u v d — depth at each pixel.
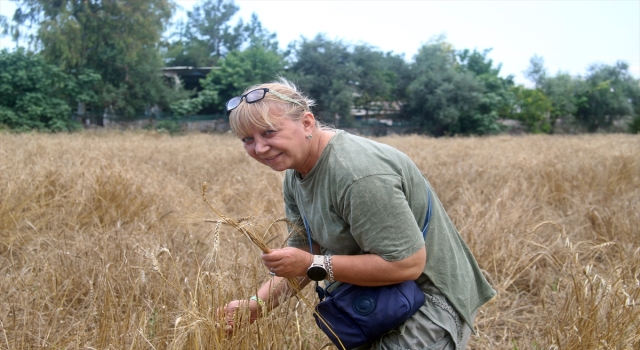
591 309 2.93
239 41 62.47
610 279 3.68
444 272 2.04
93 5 28.95
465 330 2.12
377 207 1.83
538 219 5.69
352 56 37.97
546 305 3.70
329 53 36.72
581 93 47.50
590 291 3.19
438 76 38.94
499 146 16.34
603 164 8.86
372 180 1.83
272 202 5.70
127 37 29.17
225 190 6.48
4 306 3.15
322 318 2.08
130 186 5.72
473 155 11.98
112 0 28.72
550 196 7.04
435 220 2.05
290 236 2.34
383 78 39.06
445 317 2.02
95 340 2.71
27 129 24.81
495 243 4.49
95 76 28.22
